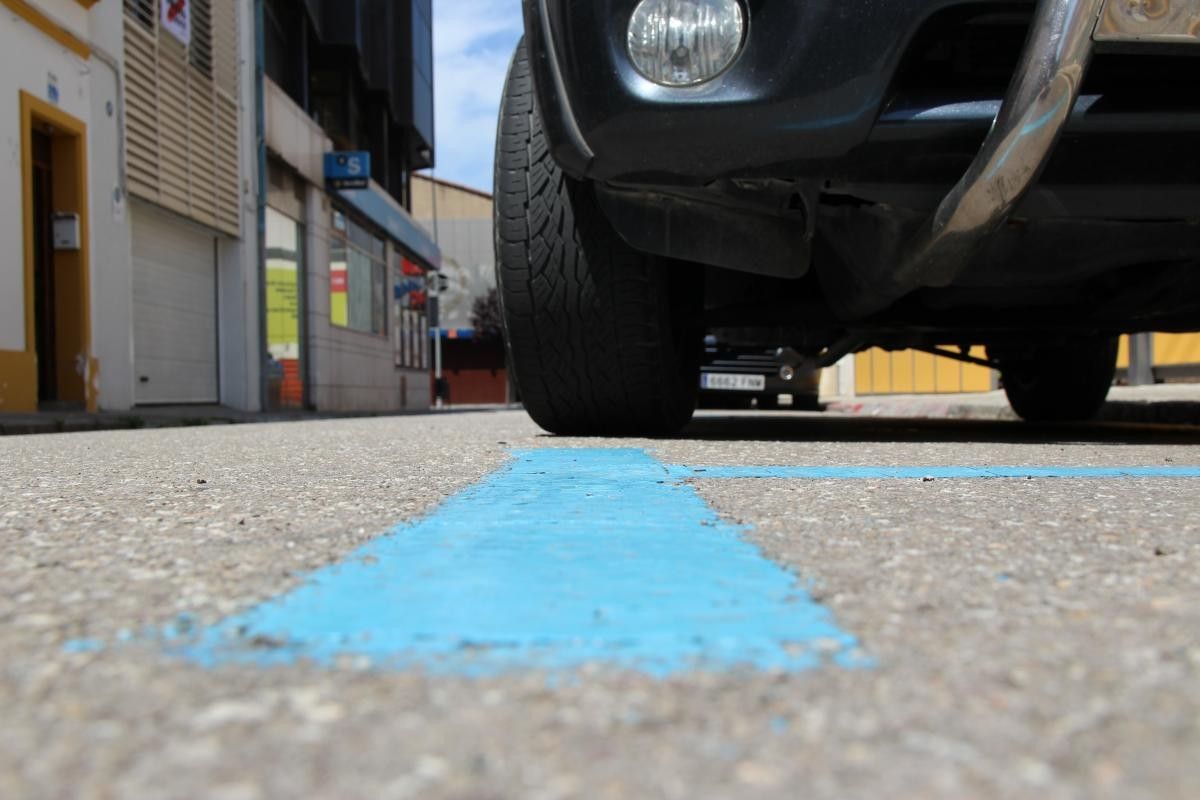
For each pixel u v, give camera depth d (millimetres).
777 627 740
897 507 1437
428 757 494
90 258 7621
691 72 2076
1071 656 667
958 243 2041
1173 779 470
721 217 2338
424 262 20531
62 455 2842
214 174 9836
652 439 2891
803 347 3887
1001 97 1971
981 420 5367
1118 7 1759
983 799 448
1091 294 2822
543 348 2689
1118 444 2848
